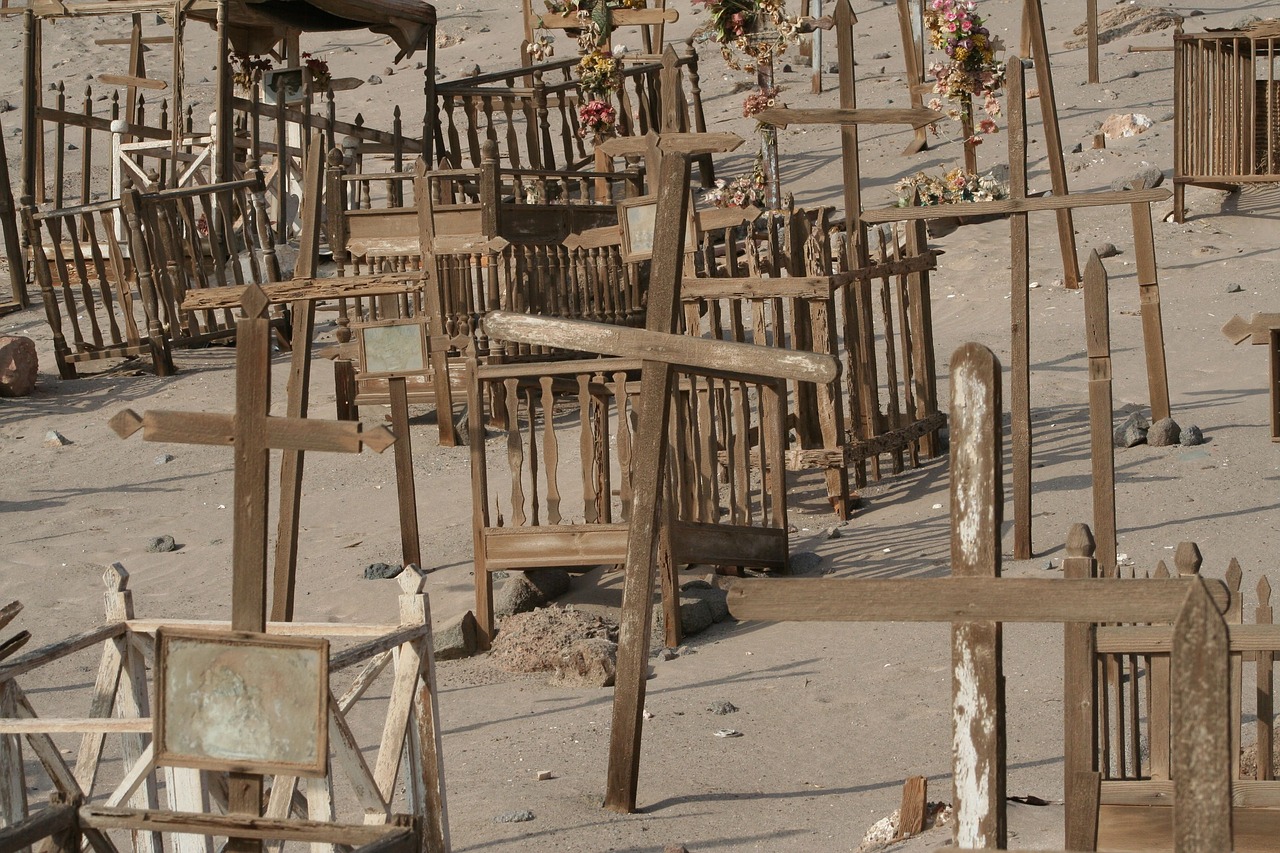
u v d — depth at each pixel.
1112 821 5.09
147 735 5.70
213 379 16.16
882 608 3.81
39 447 14.66
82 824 4.49
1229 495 10.64
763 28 16.89
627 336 6.72
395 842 4.22
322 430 4.40
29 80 17.41
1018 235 10.10
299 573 11.36
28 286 19.94
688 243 11.88
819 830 6.32
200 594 10.92
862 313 11.90
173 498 13.28
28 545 12.22
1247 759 5.93
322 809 4.96
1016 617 3.73
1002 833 3.81
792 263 11.61
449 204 15.05
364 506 12.82
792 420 11.81
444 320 14.02
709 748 7.61
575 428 14.09
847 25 11.54
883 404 13.91
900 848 5.70
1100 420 8.13
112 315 16.62
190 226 16.95
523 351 13.95
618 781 6.81
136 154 21.39
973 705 3.84
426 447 14.06
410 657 5.31
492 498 12.53
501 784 7.30
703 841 6.30
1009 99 10.16
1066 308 15.70
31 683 9.37
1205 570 9.36
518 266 14.02
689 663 9.24
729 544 10.18
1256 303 15.09
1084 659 5.09
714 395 10.62
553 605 10.34
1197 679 2.79
